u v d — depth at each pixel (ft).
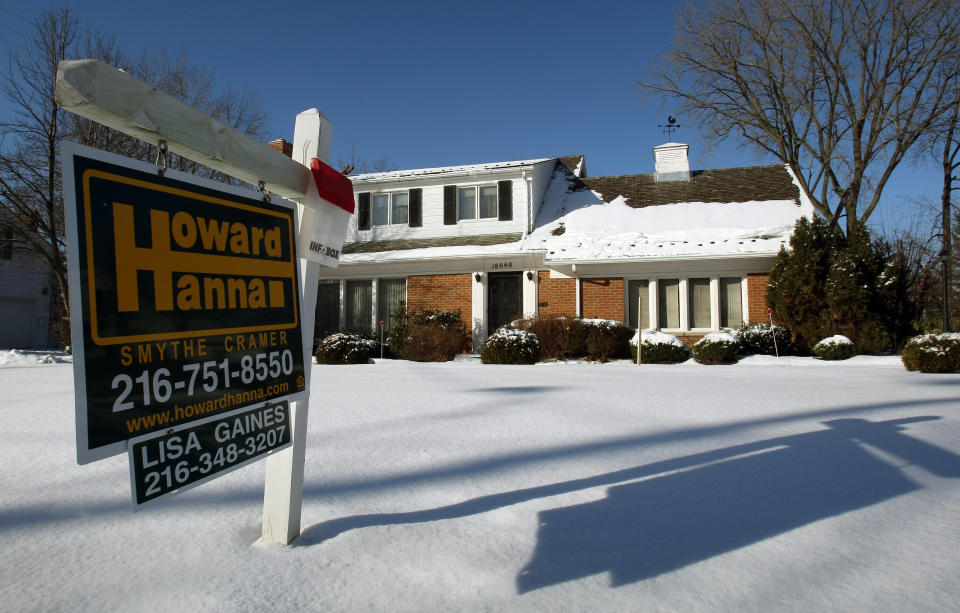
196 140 6.15
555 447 12.23
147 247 5.71
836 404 17.62
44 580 6.39
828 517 8.43
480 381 24.08
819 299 42.24
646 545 7.52
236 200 6.88
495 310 52.47
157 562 6.91
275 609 5.88
